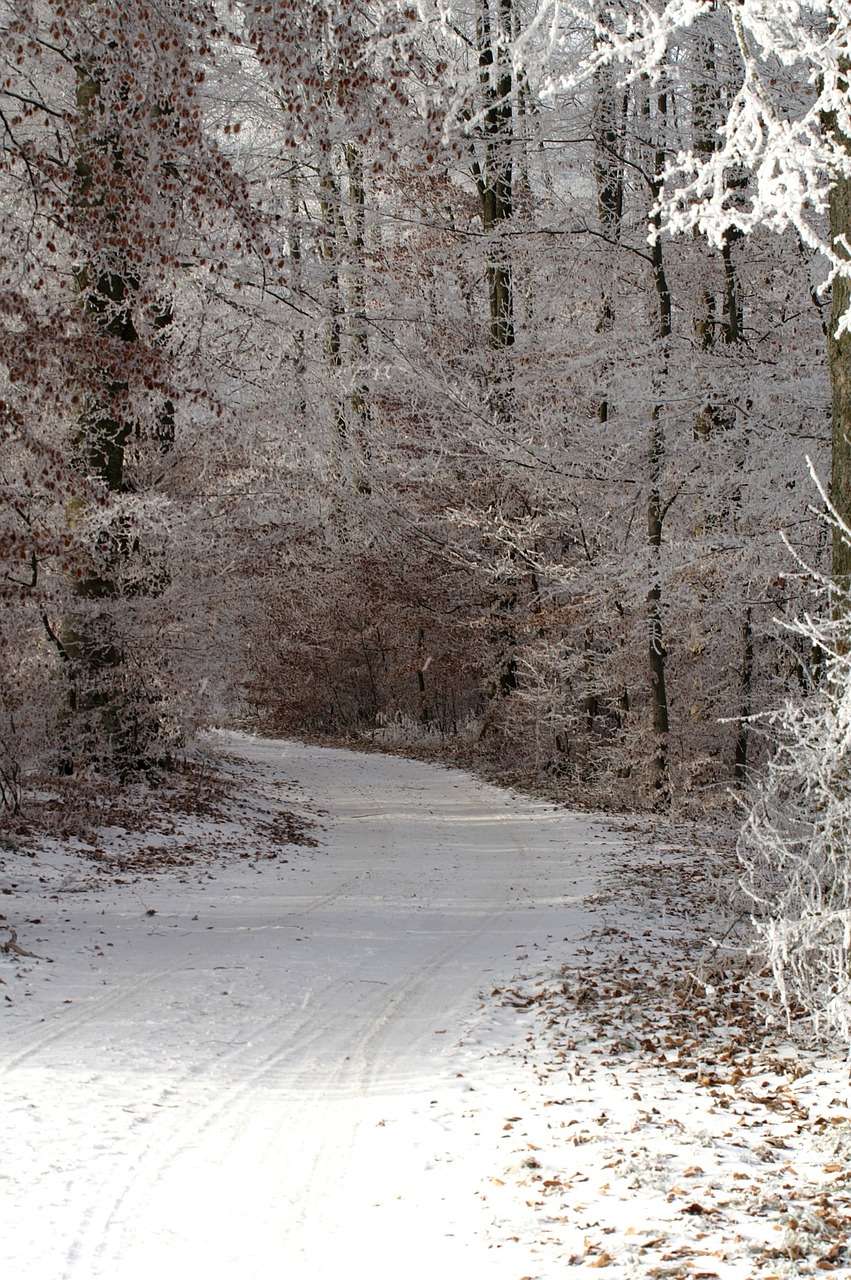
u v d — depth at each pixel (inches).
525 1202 185.6
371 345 881.5
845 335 275.3
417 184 908.6
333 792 935.7
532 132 751.1
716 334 761.0
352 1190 195.6
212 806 696.4
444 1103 240.5
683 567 633.6
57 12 505.7
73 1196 189.8
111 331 614.9
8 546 433.4
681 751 757.3
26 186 511.2
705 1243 164.9
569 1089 246.1
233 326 740.7
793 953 251.4
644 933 411.2
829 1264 155.6
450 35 484.4
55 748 599.8
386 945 405.1
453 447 848.3
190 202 539.8
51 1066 257.8
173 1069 261.9
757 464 594.6
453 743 1253.7
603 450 698.8
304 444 805.2
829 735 237.1
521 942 407.2
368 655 1403.8
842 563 278.8
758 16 215.2
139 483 681.0
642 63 229.8
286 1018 308.8
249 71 744.3
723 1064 256.1
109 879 492.7
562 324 844.0
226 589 714.2
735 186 599.5
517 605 1054.4
